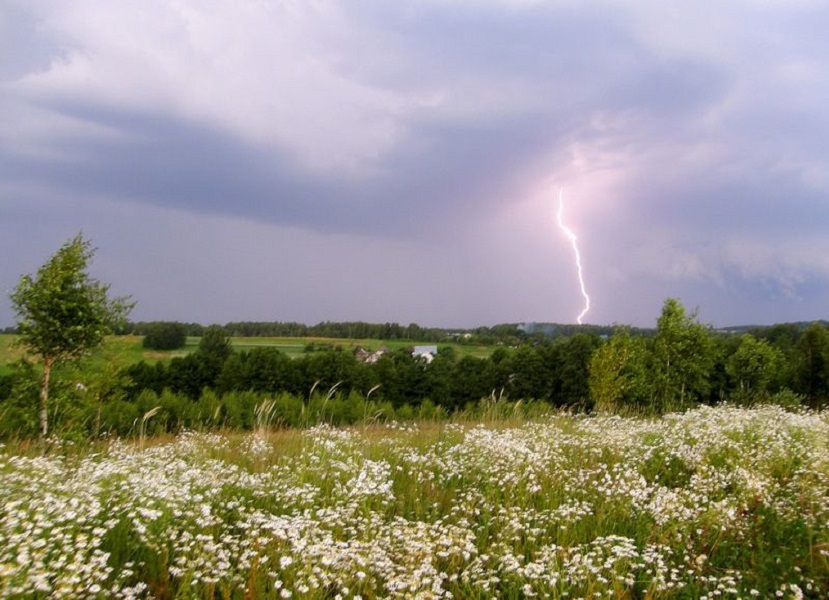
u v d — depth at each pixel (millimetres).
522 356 51312
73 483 5820
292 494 6336
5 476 5684
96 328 14312
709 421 9961
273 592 4246
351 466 7461
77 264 14391
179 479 6512
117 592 4133
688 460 8117
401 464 8555
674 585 4633
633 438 9648
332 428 11117
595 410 14047
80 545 4168
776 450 8164
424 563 4645
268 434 10680
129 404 24422
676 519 5828
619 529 5930
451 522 6258
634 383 27641
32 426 12867
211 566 4355
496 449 8172
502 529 5727
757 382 30234
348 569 4652
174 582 4520
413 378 51219
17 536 3951
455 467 7945
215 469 7266
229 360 47062
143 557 4855
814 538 5148
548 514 6086
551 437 9828
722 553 5301
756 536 5516
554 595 4395
